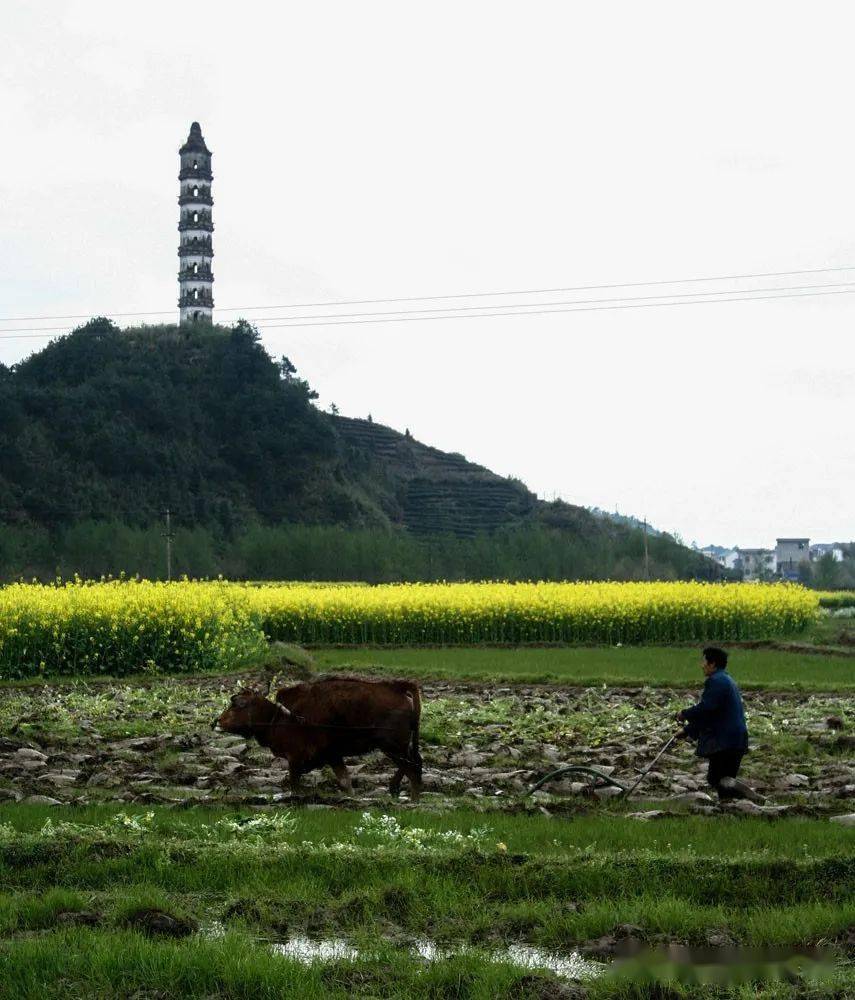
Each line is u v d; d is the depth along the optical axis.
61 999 7.98
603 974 8.36
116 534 95.38
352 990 8.14
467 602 41.69
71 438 121.62
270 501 129.88
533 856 10.48
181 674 30.64
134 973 8.24
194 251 142.00
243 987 8.10
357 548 98.94
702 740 13.77
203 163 140.75
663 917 9.09
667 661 33.84
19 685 28.14
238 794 14.23
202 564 95.12
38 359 138.00
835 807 13.20
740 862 10.15
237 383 138.88
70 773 15.42
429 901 9.70
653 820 12.58
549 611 41.62
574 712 22.53
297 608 41.78
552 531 118.88
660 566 101.88
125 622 30.64
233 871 10.37
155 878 10.29
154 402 130.62
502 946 8.98
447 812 13.09
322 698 14.30
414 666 32.22
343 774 14.59
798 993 7.96
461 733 19.33
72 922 9.24
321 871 10.36
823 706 22.83
